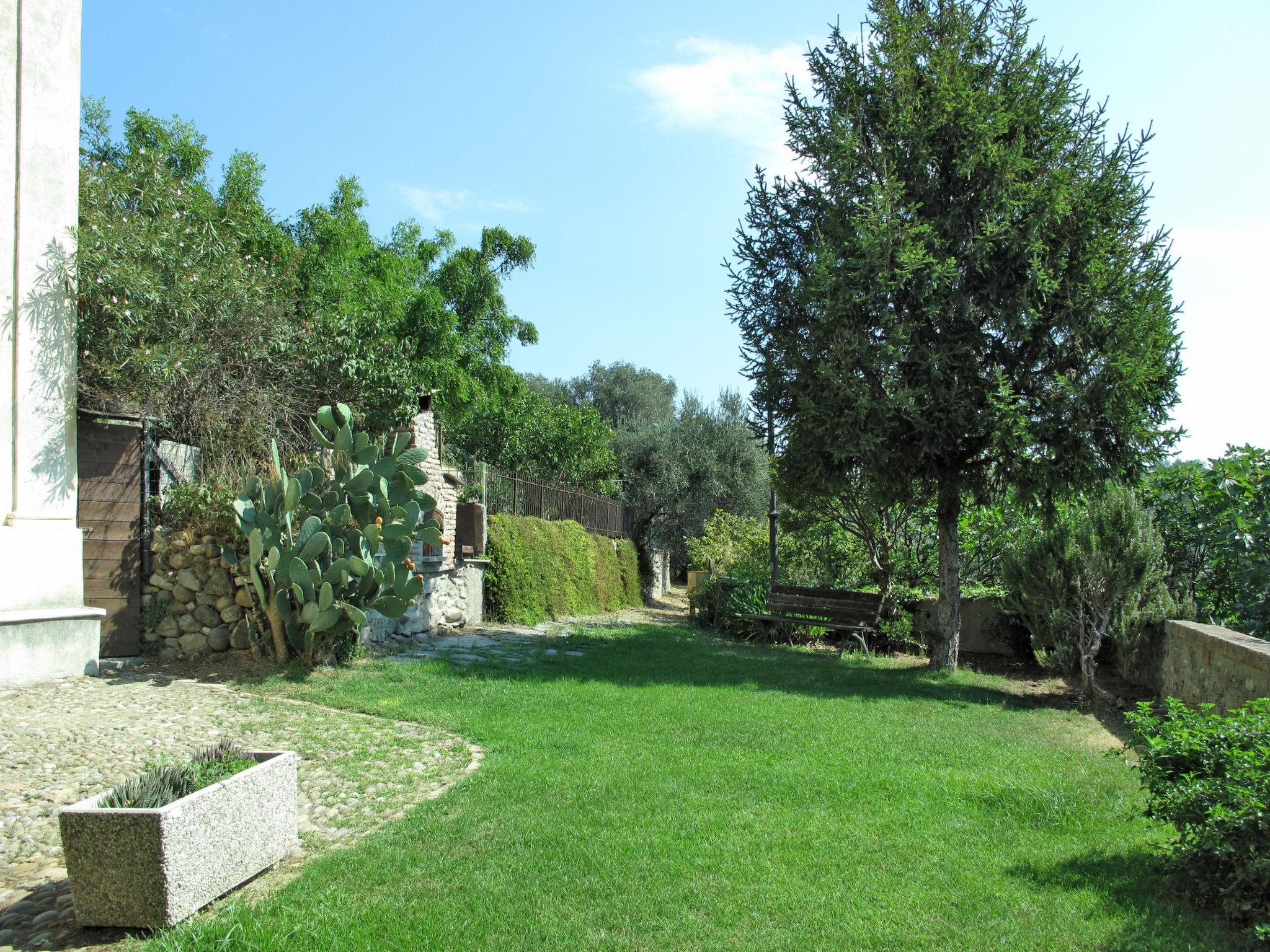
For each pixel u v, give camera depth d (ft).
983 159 34.53
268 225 65.51
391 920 11.26
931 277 33.96
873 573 47.62
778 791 17.29
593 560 66.80
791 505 44.19
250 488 26.84
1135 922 11.62
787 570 55.62
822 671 35.83
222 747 13.76
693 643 44.32
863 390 34.81
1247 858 11.54
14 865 13.46
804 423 37.50
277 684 25.70
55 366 26.61
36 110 26.43
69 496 26.76
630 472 95.61
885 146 36.22
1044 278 32.76
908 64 36.47
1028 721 26.73
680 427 98.58
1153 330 32.04
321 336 41.65
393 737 20.71
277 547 26.48
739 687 30.68
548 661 34.19
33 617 24.75
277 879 12.94
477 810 15.62
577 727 22.50
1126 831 15.47
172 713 22.04
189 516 29.32
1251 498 32.42
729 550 68.64
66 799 15.99
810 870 13.32
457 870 12.98
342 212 77.66
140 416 28.89
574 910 11.73
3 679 24.03
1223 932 11.35
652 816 15.56
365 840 14.28
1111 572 31.55
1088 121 35.63
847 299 34.71
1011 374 35.53
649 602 92.07
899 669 37.65
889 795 17.40
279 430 37.63
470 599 46.80
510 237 90.12
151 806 11.73
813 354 37.19
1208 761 13.15
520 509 58.44
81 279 27.76
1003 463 35.63
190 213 38.19
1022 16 36.78
